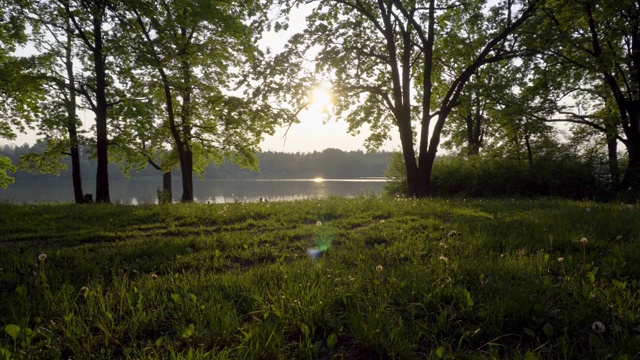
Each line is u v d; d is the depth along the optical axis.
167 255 5.49
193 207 11.13
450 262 4.29
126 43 16.39
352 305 3.35
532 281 3.66
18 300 3.50
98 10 14.92
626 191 16.80
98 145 19.86
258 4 17.69
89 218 9.44
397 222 7.75
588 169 18.11
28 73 18.33
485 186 20.03
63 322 3.09
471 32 20.25
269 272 4.23
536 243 5.35
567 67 18.28
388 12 18.64
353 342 2.80
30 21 16.61
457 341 2.79
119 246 6.12
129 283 4.10
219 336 2.81
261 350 2.58
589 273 3.67
